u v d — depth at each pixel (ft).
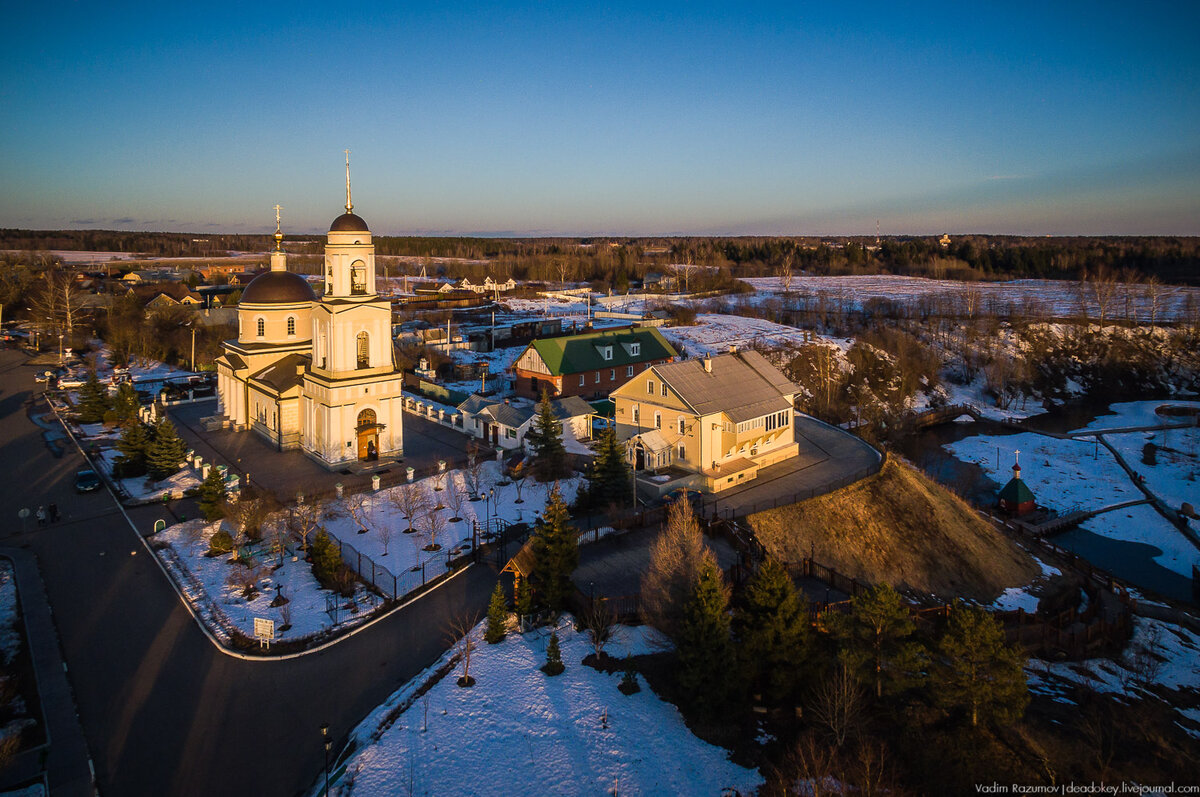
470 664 125.18
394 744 106.32
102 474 217.77
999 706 107.34
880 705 114.01
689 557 132.67
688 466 215.51
